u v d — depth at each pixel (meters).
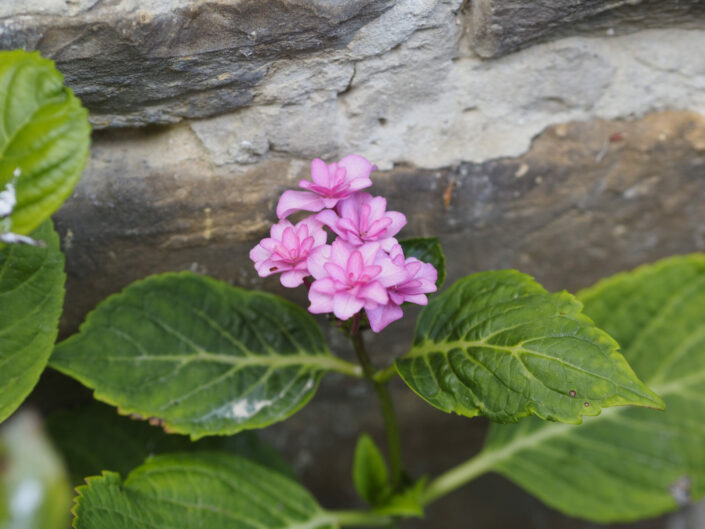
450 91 0.40
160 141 0.39
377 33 0.37
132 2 0.35
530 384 0.34
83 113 0.33
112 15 0.35
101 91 0.37
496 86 0.40
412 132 0.40
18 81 0.32
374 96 0.39
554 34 0.39
